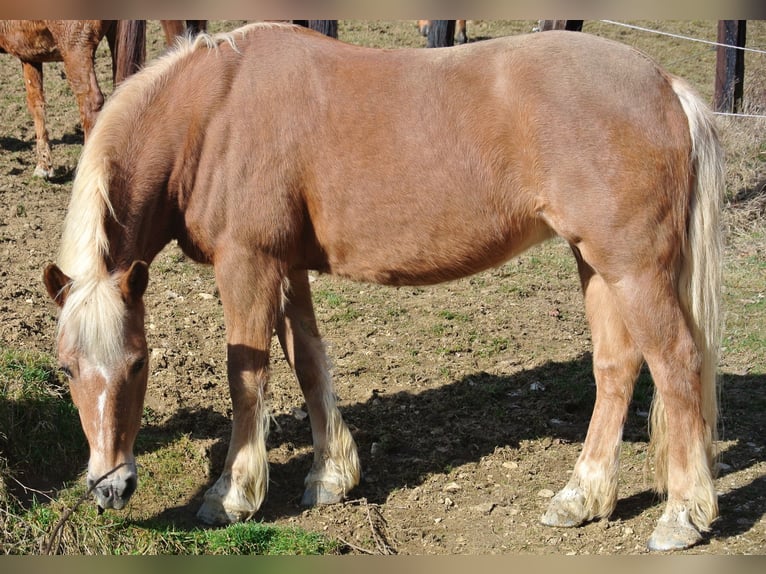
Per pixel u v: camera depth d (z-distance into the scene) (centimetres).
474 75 353
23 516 361
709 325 346
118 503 332
